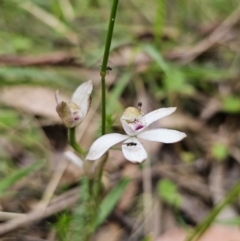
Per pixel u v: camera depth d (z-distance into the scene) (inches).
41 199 6.1
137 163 3.6
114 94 7.1
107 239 6.0
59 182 6.4
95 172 4.5
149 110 7.8
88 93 4.1
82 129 7.1
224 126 8.0
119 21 9.5
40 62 7.7
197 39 9.5
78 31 9.0
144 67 8.2
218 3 10.5
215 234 5.9
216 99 8.3
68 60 7.9
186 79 8.4
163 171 7.0
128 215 6.4
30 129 7.1
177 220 6.4
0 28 8.8
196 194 6.8
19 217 5.7
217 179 7.1
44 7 9.3
